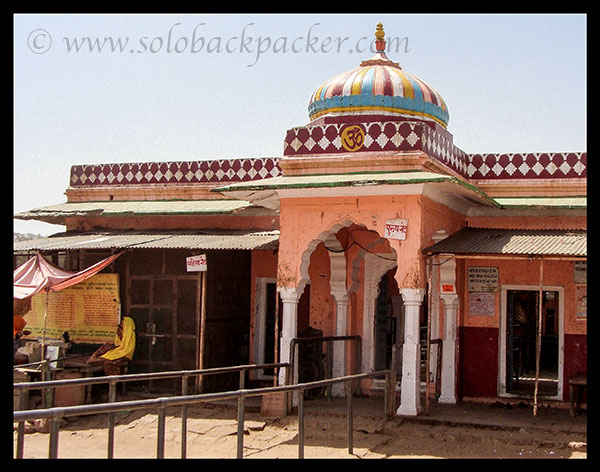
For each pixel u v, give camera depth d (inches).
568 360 402.6
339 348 439.5
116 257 440.5
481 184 447.2
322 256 458.0
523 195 439.5
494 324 420.2
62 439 357.7
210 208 475.5
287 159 406.9
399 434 342.3
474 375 420.8
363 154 390.6
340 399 423.8
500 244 363.6
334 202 375.6
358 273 447.2
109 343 446.6
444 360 412.2
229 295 460.1
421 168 379.6
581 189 430.0
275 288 495.5
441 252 352.8
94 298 461.7
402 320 488.1
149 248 430.6
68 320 467.8
